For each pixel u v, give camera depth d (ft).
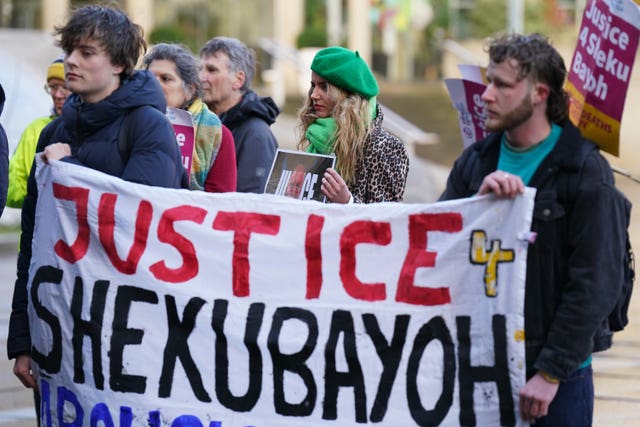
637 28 15.15
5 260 55.26
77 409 16.55
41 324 16.84
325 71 20.04
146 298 16.19
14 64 77.92
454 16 135.13
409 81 129.59
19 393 27.94
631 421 25.45
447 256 14.92
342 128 19.85
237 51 23.95
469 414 14.78
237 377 15.81
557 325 14.15
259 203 15.90
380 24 133.39
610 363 31.48
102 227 16.42
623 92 15.44
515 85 14.39
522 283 14.33
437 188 82.69
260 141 23.67
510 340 14.44
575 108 16.24
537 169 14.58
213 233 16.01
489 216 14.56
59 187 16.66
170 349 16.06
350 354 15.40
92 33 16.62
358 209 15.46
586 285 14.02
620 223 14.23
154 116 16.99
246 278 15.88
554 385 14.14
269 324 15.72
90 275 16.44
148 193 16.28
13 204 25.11
